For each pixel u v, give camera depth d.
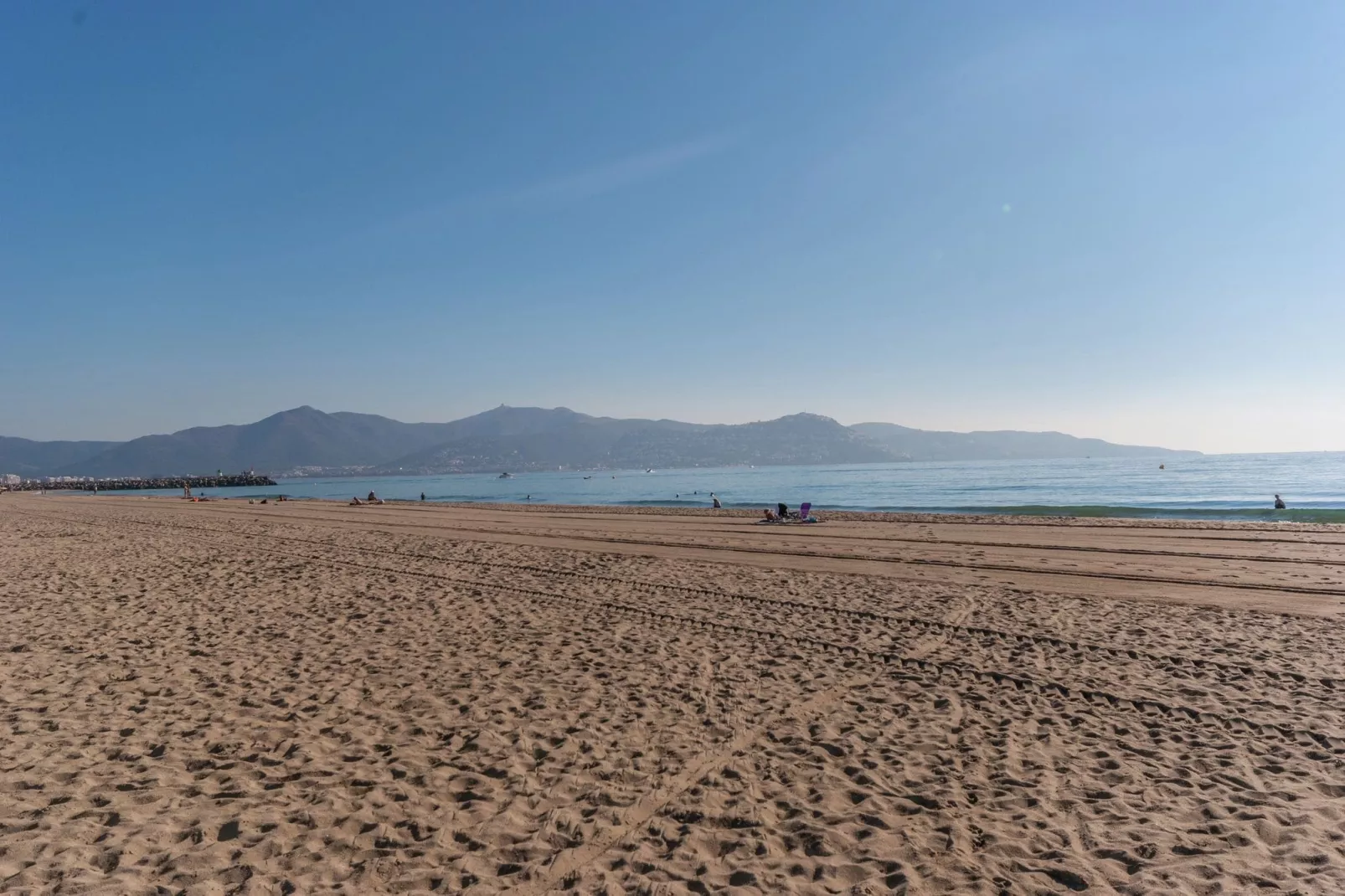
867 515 28.38
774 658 7.94
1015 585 12.07
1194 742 5.44
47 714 6.19
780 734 5.74
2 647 8.49
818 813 4.43
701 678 7.24
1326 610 9.77
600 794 4.70
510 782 4.90
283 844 4.04
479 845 4.07
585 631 9.26
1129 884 3.58
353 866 3.83
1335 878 3.58
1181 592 11.31
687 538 20.00
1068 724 5.88
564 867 3.84
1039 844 4.02
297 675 7.41
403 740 5.66
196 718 6.12
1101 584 12.09
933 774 4.98
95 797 4.59
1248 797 4.51
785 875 3.74
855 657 7.94
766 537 20.25
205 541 20.48
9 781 4.81
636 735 5.74
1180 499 41.62
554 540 20.09
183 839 4.09
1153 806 4.46
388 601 11.34
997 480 79.62
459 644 8.66
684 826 4.29
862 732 5.77
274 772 5.04
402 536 21.67
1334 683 6.69
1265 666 7.28
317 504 47.69
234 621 9.93
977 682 7.01
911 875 3.71
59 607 10.92
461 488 121.12
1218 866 3.73
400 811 4.48
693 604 10.92
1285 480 62.47
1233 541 17.56
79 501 57.91
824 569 14.09
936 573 13.52
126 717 6.15
